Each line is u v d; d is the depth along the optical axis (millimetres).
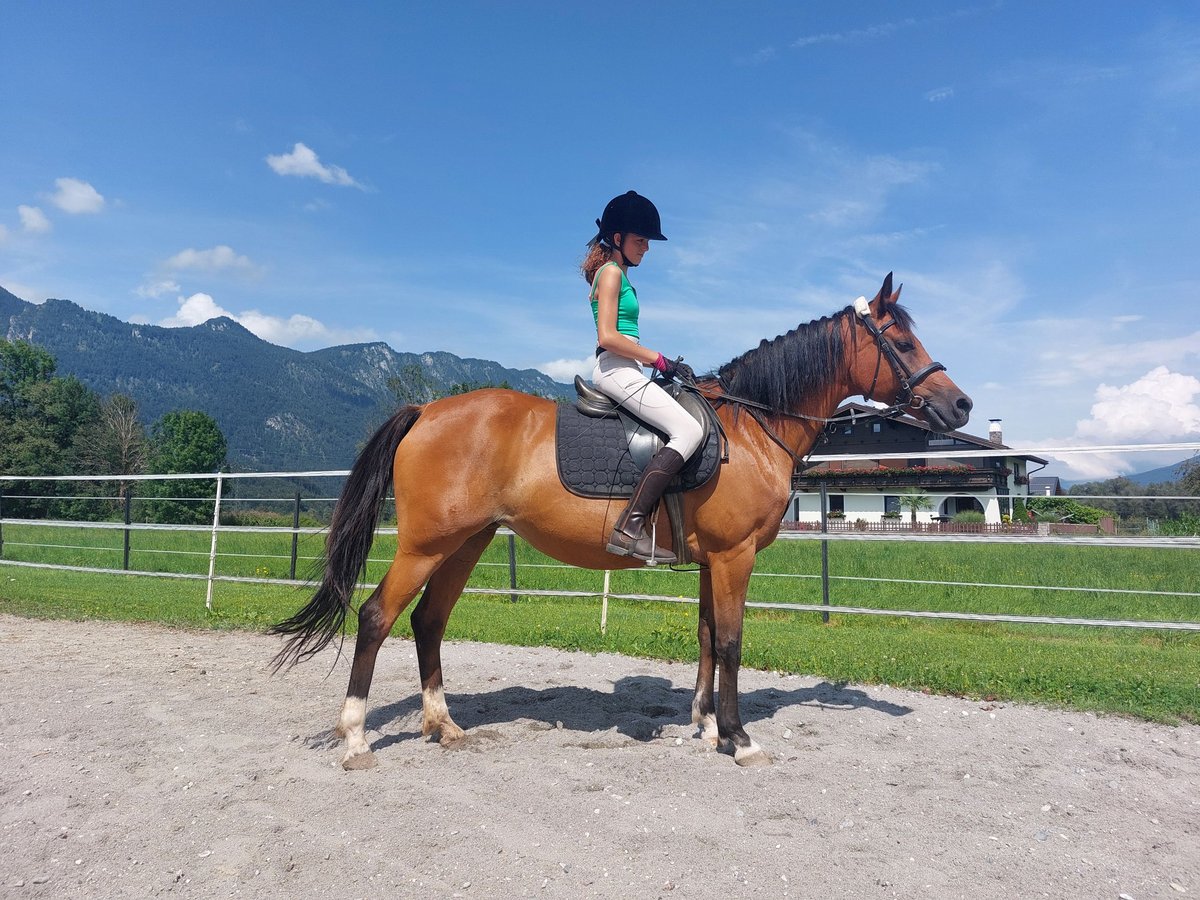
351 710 4016
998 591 11000
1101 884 2783
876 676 5984
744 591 4254
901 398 4520
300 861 2898
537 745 4352
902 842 3084
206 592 11188
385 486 4254
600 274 4148
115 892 2695
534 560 14398
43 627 8344
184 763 4004
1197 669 6293
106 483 41625
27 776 3758
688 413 4090
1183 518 11734
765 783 3730
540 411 4270
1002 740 4570
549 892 2676
